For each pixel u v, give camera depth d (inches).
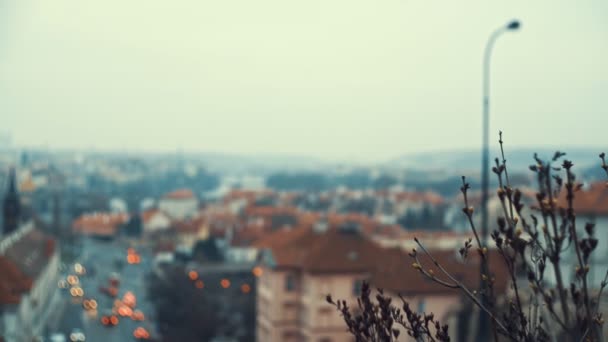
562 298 400.5
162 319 3954.2
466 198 412.5
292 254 2778.1
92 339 4065.0
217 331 3659.0
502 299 1614.2
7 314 3454.7
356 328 458.9
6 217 5536.4
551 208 395.2
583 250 400.5
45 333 4256.9
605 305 652.7
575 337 401.4
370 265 2605.8
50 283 5211.6
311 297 2598.4
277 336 2743.6
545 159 418.9
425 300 2276.1
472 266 2262.6
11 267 3841.0
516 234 405.1
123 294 5999.0
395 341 463.2
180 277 4416.8
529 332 415.8
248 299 4160.9
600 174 1971.0
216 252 7716.5
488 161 1366.9
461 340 2128.4
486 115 1402.6
